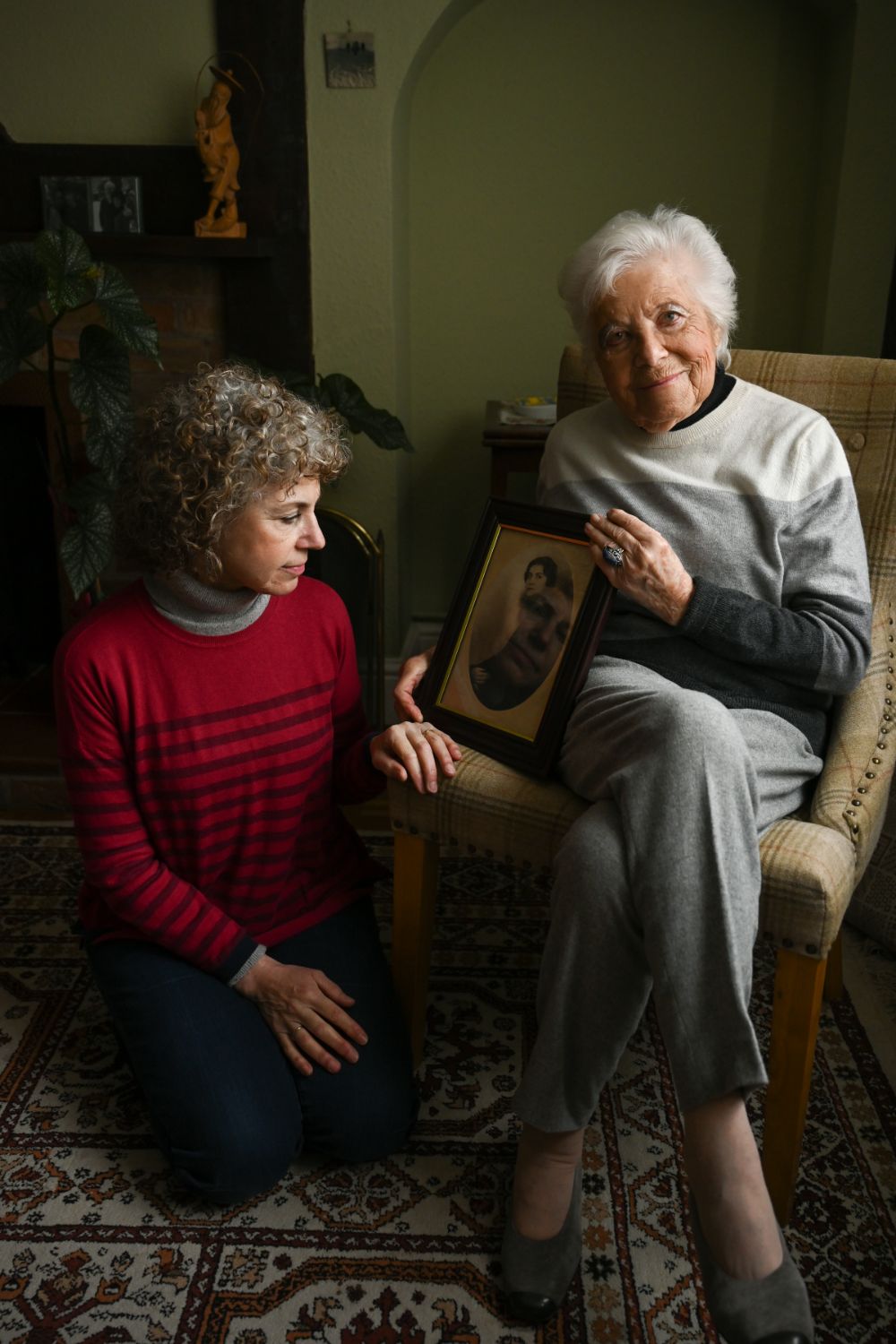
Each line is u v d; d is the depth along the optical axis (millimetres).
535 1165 1223
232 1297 1225
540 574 1451
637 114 2701
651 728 1181
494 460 2479
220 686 1326
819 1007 1260
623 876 1141
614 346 1381
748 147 2701
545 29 2650
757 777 1304
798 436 1398
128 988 1389
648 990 1176
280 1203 1362
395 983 1556
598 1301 1224
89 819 1321
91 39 2371
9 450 2666
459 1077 1587
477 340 2912
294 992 1376
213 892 1438
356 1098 1382
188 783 1329
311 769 1424
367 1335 1180
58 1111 1515
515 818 1366
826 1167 1420
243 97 2389
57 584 2822
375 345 2559
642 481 1457
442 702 1509
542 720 1399
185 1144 1316
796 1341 1004
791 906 1198
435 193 2797
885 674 1495
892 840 1906
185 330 2572
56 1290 1232
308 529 1268
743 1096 1094
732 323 1447
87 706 1276
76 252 1964
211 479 1178
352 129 2402
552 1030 1177
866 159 2443
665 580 1327
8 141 2428
